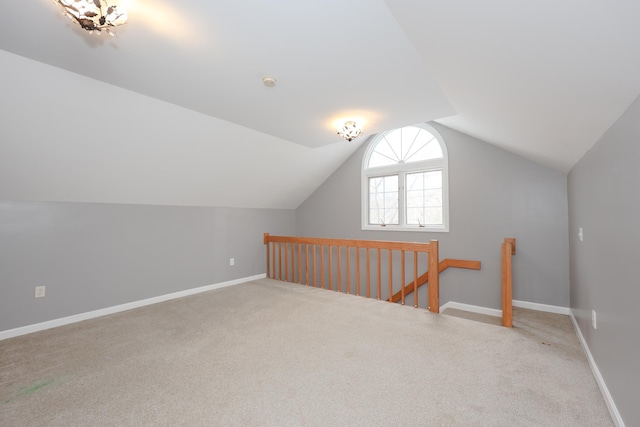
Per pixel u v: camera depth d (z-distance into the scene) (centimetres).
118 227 334
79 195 297
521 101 171
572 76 119
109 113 240
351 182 511
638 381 121
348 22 145
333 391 170
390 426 142
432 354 214
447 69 171
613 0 70
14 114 208
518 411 152
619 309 144
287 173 460
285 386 176
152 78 210
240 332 260
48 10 140
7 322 259
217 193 413
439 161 421
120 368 199
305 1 130
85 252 308
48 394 170
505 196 369
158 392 171
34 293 274
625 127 132
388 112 273
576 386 175
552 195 340
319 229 552
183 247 396
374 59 180
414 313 304
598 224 183
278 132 341
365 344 232
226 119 297
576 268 269
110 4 128
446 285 412
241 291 409
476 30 114
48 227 284
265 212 518
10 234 262
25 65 187
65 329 275
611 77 108
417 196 449
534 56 116
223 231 447
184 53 176
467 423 144
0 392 172
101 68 196
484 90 178
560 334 256
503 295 272
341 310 317
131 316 311
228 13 139
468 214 395
